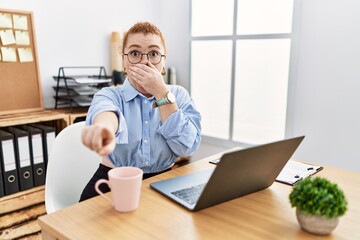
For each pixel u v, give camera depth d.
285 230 0.69
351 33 1.95
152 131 1.13
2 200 1.75
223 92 2.67
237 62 2.54
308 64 2.15
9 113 1.97
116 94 1.13
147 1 2.78
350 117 2.03
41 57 2.15
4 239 1.62
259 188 0.92
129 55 1.12
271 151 0.80
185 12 2.75
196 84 2.83
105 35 2.50
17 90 2.01
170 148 1.15
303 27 2.14
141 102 1.13
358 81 1.97
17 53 2.00
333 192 0.67
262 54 2.40
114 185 0.75
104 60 2.53
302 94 2.21
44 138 1.89
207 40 2.68
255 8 2.38
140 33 1.09
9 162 1.75
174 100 1.07
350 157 2.07
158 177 1.01
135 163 1.12
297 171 1.09
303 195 0.67
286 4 2.23
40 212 1.79
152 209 0.78
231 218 0.75
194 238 0.66
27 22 2.03
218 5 2.58
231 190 0.82
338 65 2.03
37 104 2.12
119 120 0.96
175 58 2.91
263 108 2.47
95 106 0.99
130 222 0.72
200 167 1.12
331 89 2.08
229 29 2.55
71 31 2.29
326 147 2.16
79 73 2.38
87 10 2.36
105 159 1.15
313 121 2.19
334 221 0.66
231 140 2.67
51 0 2.15
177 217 0.75
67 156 1.19
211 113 2.79
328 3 2.01
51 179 1.13
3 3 1.93
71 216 0.74
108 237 0.65
